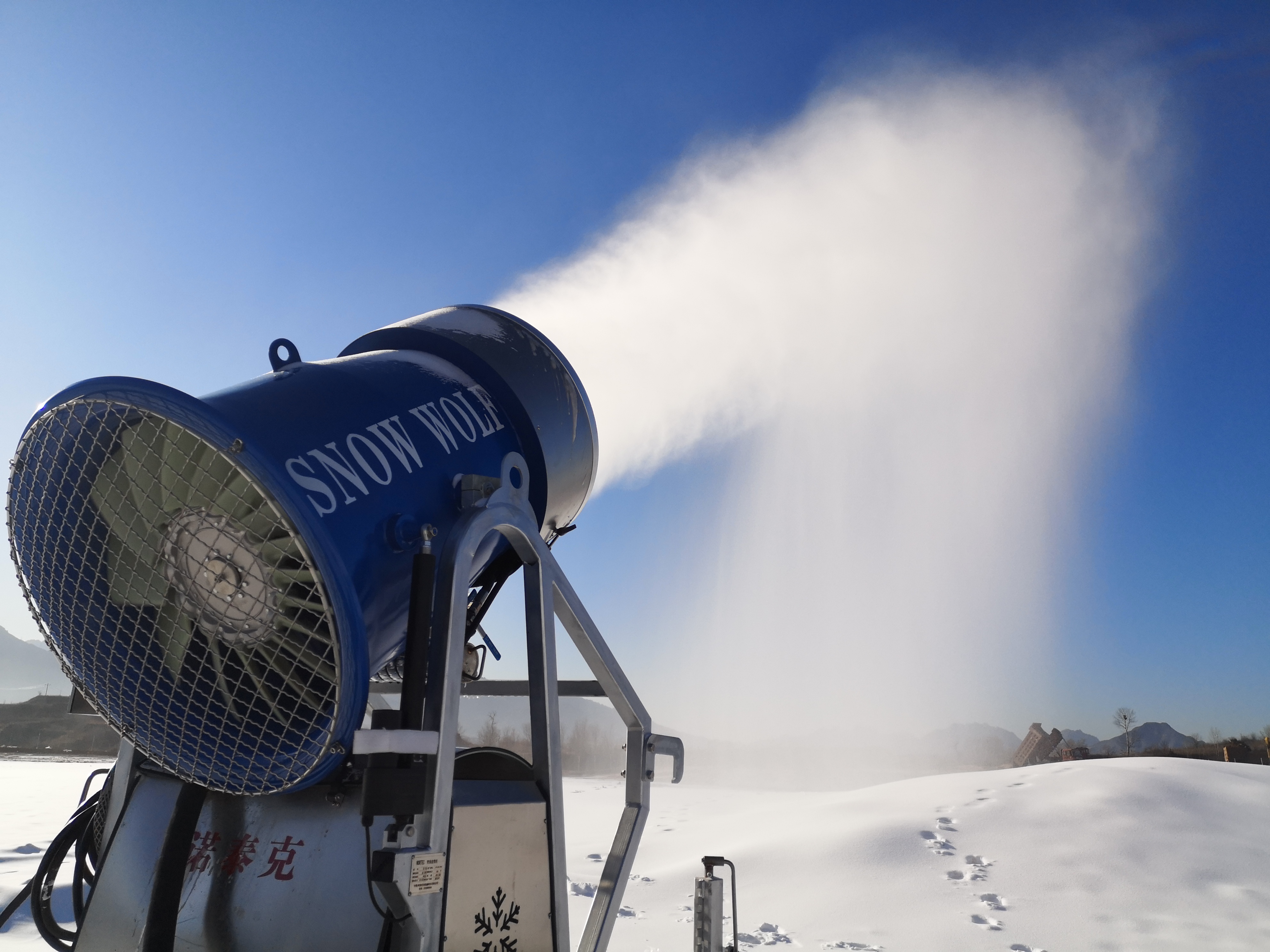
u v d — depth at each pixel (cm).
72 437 197
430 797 197
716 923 293
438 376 286
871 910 566
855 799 944
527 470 276
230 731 197
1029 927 529
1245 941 501
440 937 196
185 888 216
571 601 290
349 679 178
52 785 1559
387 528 216
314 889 202
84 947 231
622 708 312
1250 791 859
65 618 206
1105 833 723
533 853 238
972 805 826
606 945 285
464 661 302
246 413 204
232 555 187
